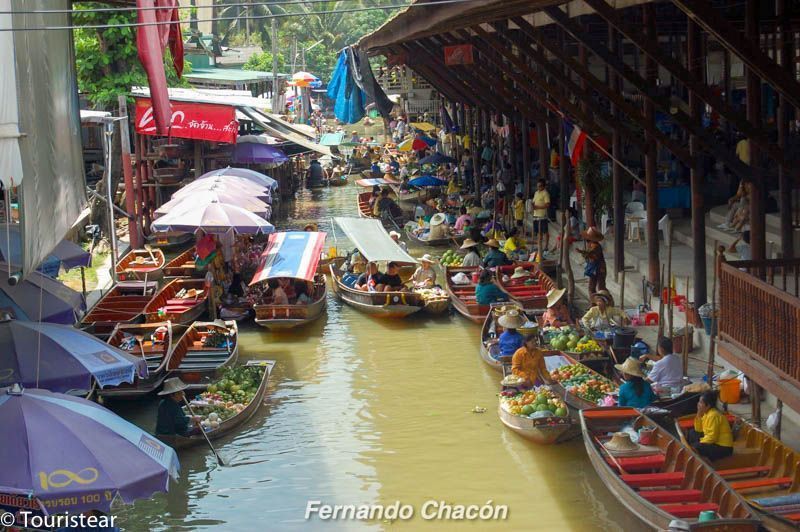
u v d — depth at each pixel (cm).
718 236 2275
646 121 1828
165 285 2614
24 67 1402
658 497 1225
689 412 1492
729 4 1986
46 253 1505
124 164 3180
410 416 1769
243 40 9294
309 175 5281
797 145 2002
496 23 2297
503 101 3591
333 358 2153
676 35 2712
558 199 3312
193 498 1453
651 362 1706
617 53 2256
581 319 2025
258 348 2241
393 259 2545
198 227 2467
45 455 1016
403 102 6569
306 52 9406
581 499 1401
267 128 3878
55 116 1650
